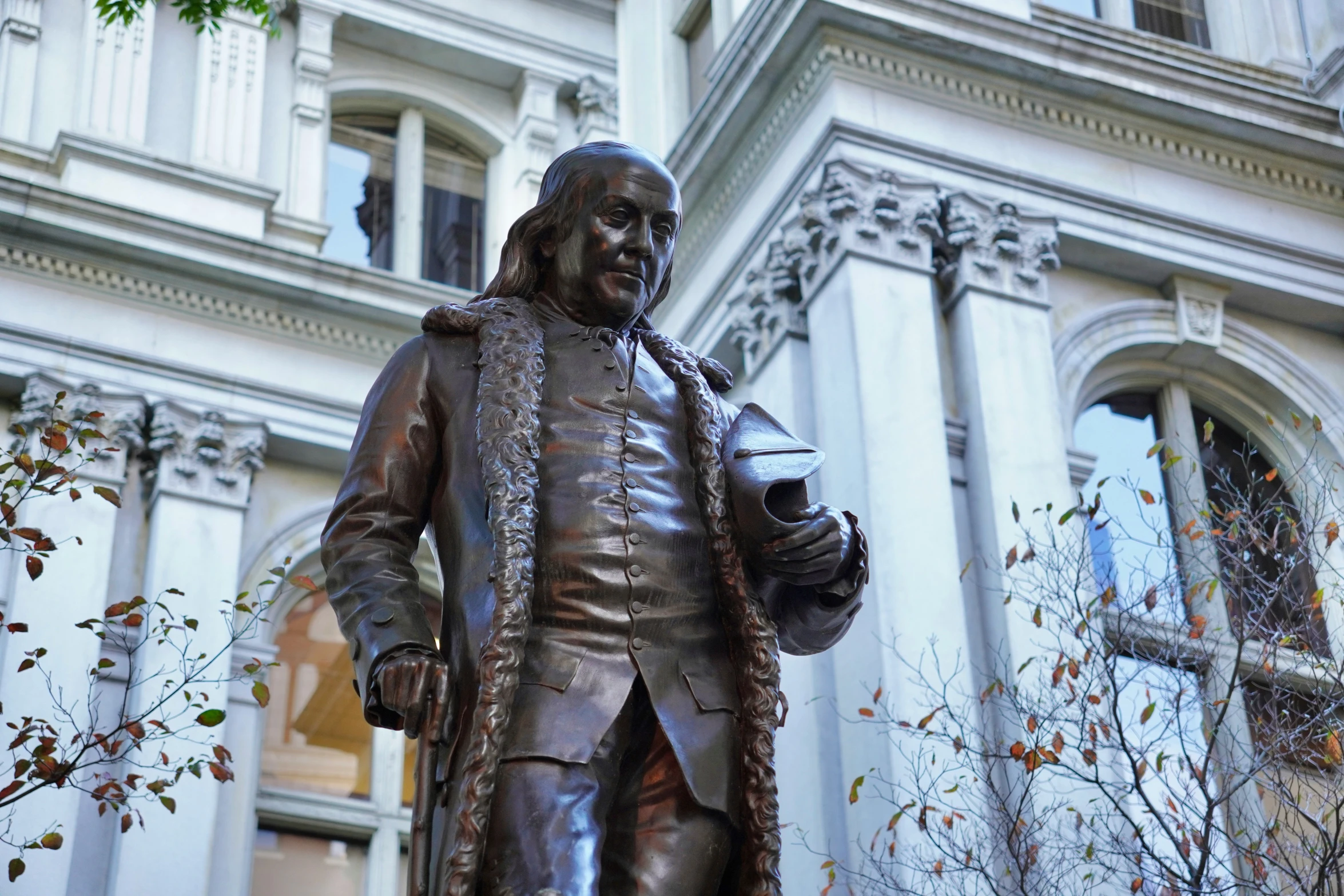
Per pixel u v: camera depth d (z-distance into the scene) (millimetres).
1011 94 13531
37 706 14234
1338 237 14203
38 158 16875
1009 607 11141
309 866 15445
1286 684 9891
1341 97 14273
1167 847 10016
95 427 15562
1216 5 15219
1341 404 13586
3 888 13484
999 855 9219
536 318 3393
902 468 11695
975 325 12508
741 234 14047
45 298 16125
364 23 19266
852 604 3188
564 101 20016
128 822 8320
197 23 10422
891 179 12797
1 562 14758
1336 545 12078
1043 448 12141
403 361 3352
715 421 3256
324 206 18266
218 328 16719
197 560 15516
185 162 17578
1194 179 14000
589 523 3043
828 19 13086
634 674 2939
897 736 10445
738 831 2918
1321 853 8648
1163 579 9820
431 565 16219
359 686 3031
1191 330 13461
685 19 16375
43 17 17641
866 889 9617
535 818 2754
